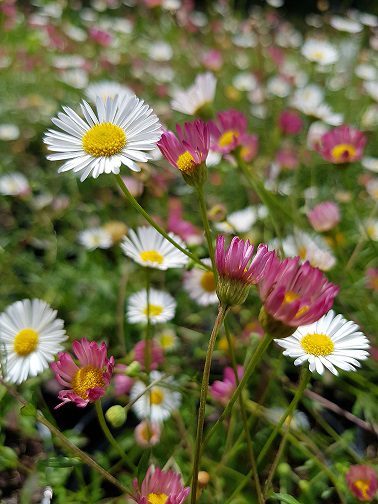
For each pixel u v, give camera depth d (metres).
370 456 0.13
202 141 0.09
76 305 0.16
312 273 0.06
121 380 0.12
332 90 0.29
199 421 0.07
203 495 0.11
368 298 0.14
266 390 0.12
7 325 0.10
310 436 0.12
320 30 0.35
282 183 0.19
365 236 0.15
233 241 0.07
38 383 0.13
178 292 0.17
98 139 0.08
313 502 0.11
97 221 0.17
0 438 0.12
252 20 0.28
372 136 0.24
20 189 0.18
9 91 0.26
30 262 0.17
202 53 0.29
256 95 0.25
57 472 0.10
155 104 0.25
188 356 0.15
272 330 0.07
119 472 0.12
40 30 0.30
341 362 0.08
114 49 0.30
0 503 0.12
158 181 0.16
